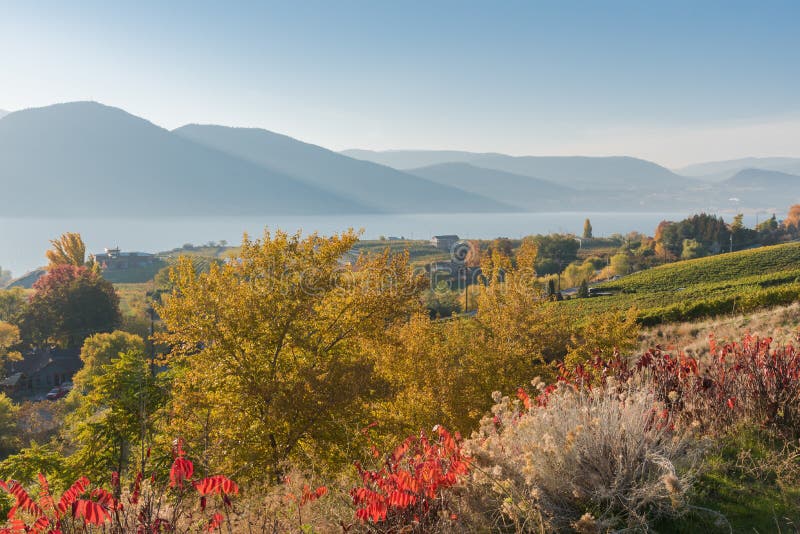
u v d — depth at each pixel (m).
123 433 13.94
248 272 16.59
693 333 27.33
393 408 16.52
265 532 4.04
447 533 3.85
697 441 4.95
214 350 15.46
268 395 14.79
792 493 4.37
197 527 3.91
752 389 6.08
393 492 3.83
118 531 3.41
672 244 174.25
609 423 4.57
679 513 3.98
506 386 17.72
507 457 4.36
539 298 23.03
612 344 19.31
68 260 99.25
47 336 85.94
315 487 4.73
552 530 3.80
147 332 84.19
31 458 15.35
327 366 15.87
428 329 18.44
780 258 101.88
